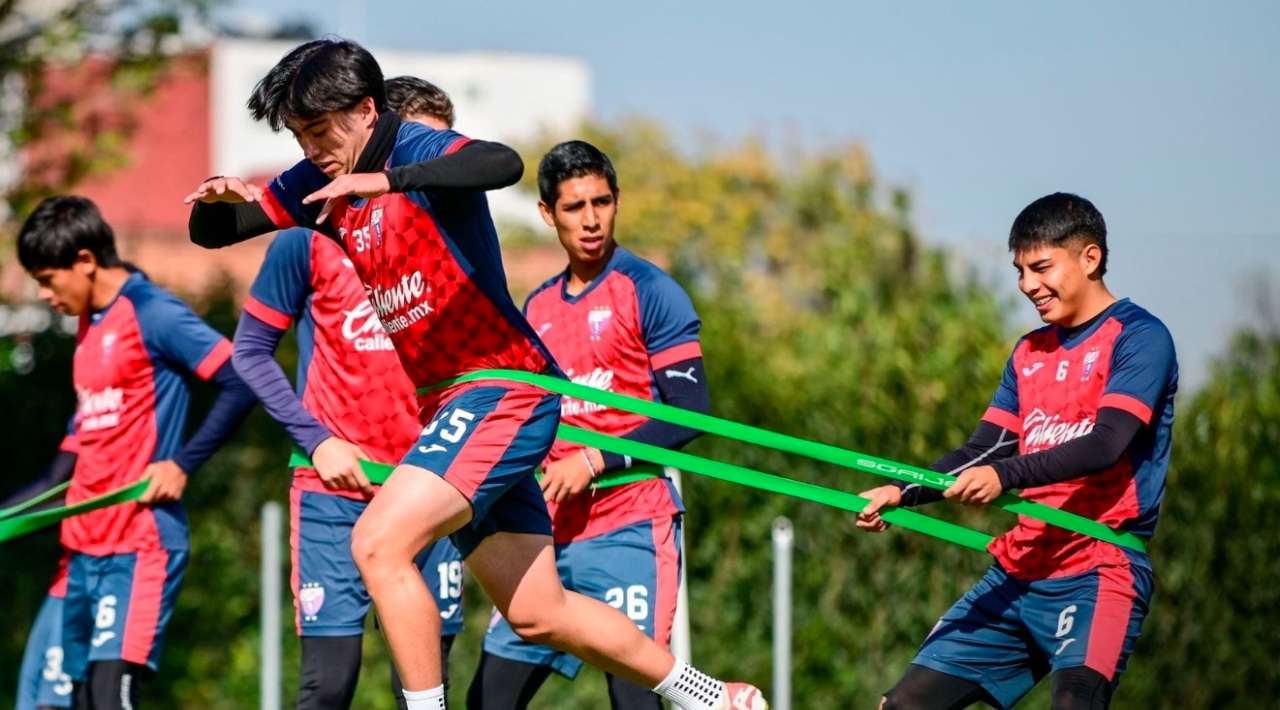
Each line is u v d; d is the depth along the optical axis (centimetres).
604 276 1120
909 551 1697
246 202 894
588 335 1114
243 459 1806
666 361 1105
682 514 1142
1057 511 952
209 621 1798
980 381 1683
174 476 1203
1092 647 948
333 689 1120
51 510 1149
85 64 2203
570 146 1106
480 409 845
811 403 1706
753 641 1708
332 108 814
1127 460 962
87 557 1205
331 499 1127
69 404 1859
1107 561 962
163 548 1212
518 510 898
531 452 855
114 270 1225
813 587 1706
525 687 1113
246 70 6419
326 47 826
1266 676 1717
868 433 1698
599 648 906
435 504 820
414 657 809
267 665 1445
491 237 851
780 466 1705
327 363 1135
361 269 865
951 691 1004
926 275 1841
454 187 782
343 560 1126
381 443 1126
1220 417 1722
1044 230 976
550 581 899
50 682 1223
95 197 6219
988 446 1025
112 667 1189
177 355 1207
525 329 867
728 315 1794
